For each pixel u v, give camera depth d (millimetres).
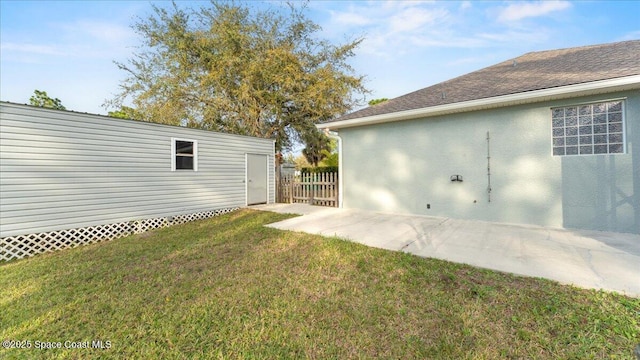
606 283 2826
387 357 1965
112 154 6184
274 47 13602
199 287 3193
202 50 12953
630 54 5594
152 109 12969
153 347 2135
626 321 2178
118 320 2533
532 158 5570
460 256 3854
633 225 4711
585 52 7035
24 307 2824
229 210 9008
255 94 13086
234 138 9195
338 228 5871
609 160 4867
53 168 5297
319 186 10109
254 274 3525
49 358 2047
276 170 11711
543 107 5441
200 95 13508
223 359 1982
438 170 6746
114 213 6211
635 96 4637
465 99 5914
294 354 2027
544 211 5477
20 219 4891
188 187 7809
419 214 7086
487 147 6066
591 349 1920
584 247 4078
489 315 2375
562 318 2268
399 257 3865
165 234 6160
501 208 5930
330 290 2986
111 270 3891
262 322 2436
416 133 7070
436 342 2086
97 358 2037
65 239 5434
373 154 7867
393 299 2744
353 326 2334
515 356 1902
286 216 7633
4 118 4711
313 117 13867
